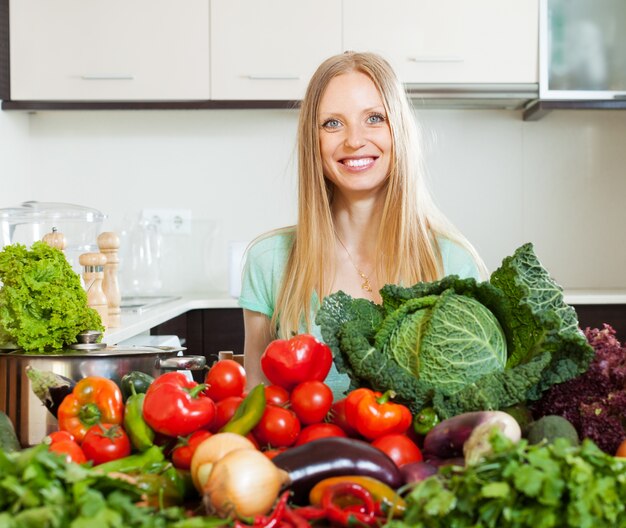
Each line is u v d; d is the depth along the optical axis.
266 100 3.45
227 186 3.89
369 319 1.25
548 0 3.41
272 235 1.86
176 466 0.99
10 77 3.45
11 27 3.44
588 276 3.86
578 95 3.42
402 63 3.42
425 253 1.73
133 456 0.99
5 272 1.47
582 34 3.42
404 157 1.68
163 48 3.44
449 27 3.41
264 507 0.82
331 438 0.91
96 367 1.31
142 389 1.23
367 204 1.72
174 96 3.44
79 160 3.87
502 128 3.85
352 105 1.63
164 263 3.92
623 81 3.43
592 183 3.85
